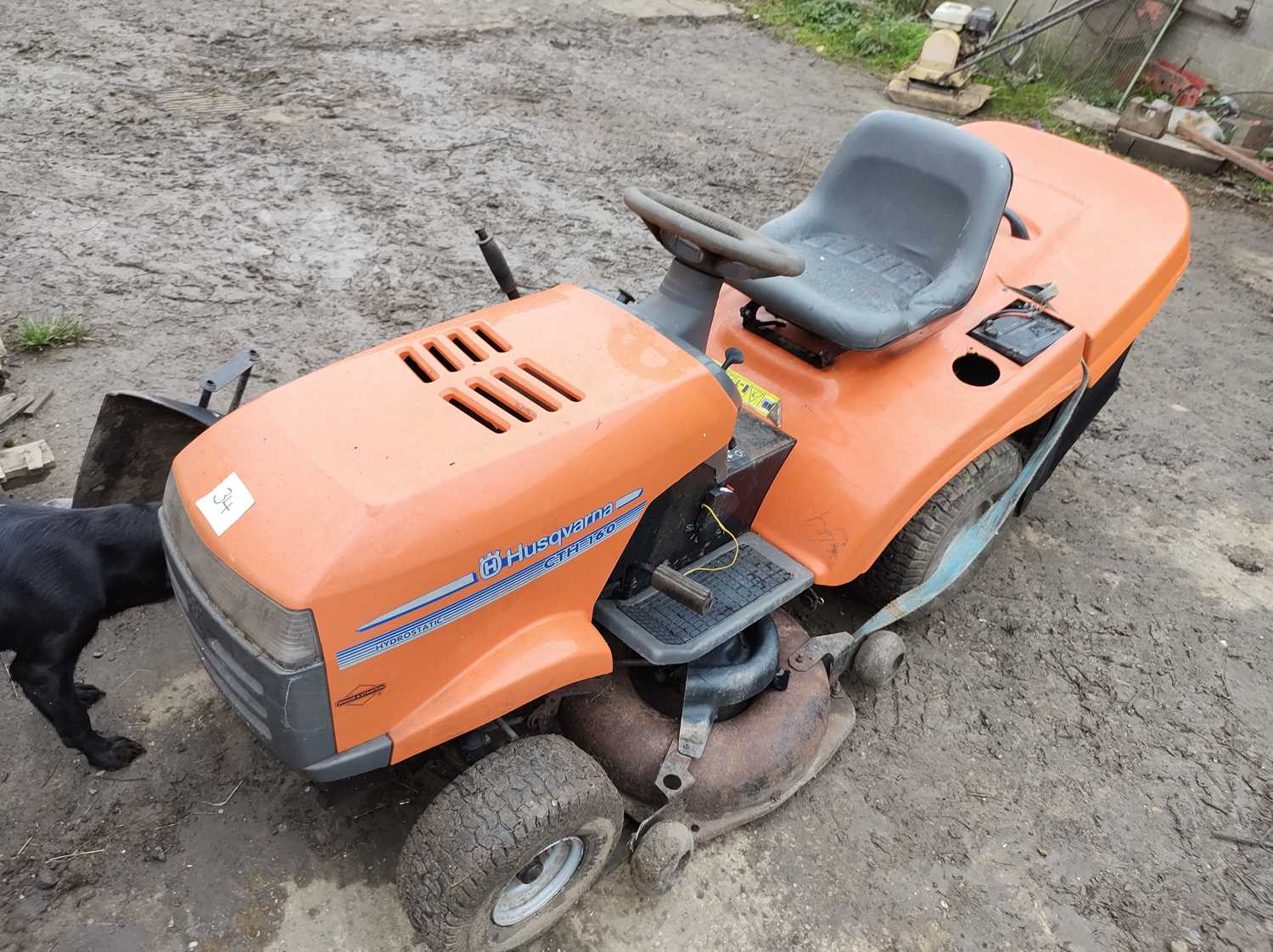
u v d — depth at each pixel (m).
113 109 6.40
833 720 2.87
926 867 2.62
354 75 7.36
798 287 2.72
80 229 5.04
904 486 2.70
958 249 2.89
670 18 9.62
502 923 2.14
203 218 5.25
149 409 2.64
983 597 3.54
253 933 2.29
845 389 2.85
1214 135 7.69
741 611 2.48
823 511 2.71
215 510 1.86
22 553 2.36
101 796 2.56
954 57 8.16
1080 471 4.23
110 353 4.16
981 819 2.76
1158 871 2.67
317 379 2.07
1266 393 4.89
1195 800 2.88
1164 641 3.42
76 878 2.37
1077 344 3.08
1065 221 3.44
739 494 2.65
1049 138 3.92
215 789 2.60
